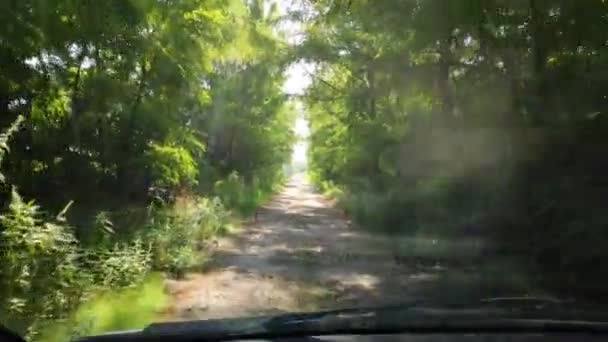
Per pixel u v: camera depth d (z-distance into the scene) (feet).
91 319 21.97
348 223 79.92
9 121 31.17
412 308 12.64
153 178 46.39
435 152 43.80
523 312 12.14
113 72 40.78
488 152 36.17
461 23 32.78
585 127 29.22
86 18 33.01
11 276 20.90
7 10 27.04
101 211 34.42
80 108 38.83
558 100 30.66
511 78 34.47
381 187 68.44
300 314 12.35
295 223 79.56
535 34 31.37
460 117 40.24
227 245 52.65
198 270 38.75
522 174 32.89
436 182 44.80
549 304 13.14
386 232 59.16
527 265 31.55
